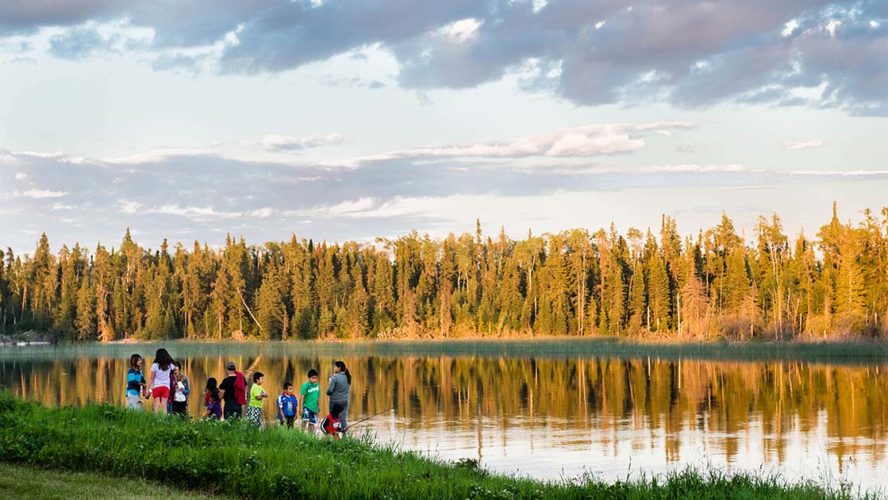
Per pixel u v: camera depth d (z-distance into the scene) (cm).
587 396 5175
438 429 3697
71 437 1831
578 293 15250
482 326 15338
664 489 1677
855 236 11425
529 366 8362
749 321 11675
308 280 16875
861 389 5375
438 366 8512
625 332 14212
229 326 16862
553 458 2966
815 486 1981
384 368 8200
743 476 2005
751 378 6378
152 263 18375
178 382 2583
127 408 2312
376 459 1877
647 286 14638
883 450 3112
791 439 3397
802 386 5644
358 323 15850
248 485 1556
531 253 16950
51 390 5672
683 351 10450
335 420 2433
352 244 18812
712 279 14925
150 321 16612
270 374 7456
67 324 16188
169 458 1675
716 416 4150
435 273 18288
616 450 3138
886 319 10469
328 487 1545
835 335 10550
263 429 2169
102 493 1455
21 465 1677
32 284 17500
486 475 1880
